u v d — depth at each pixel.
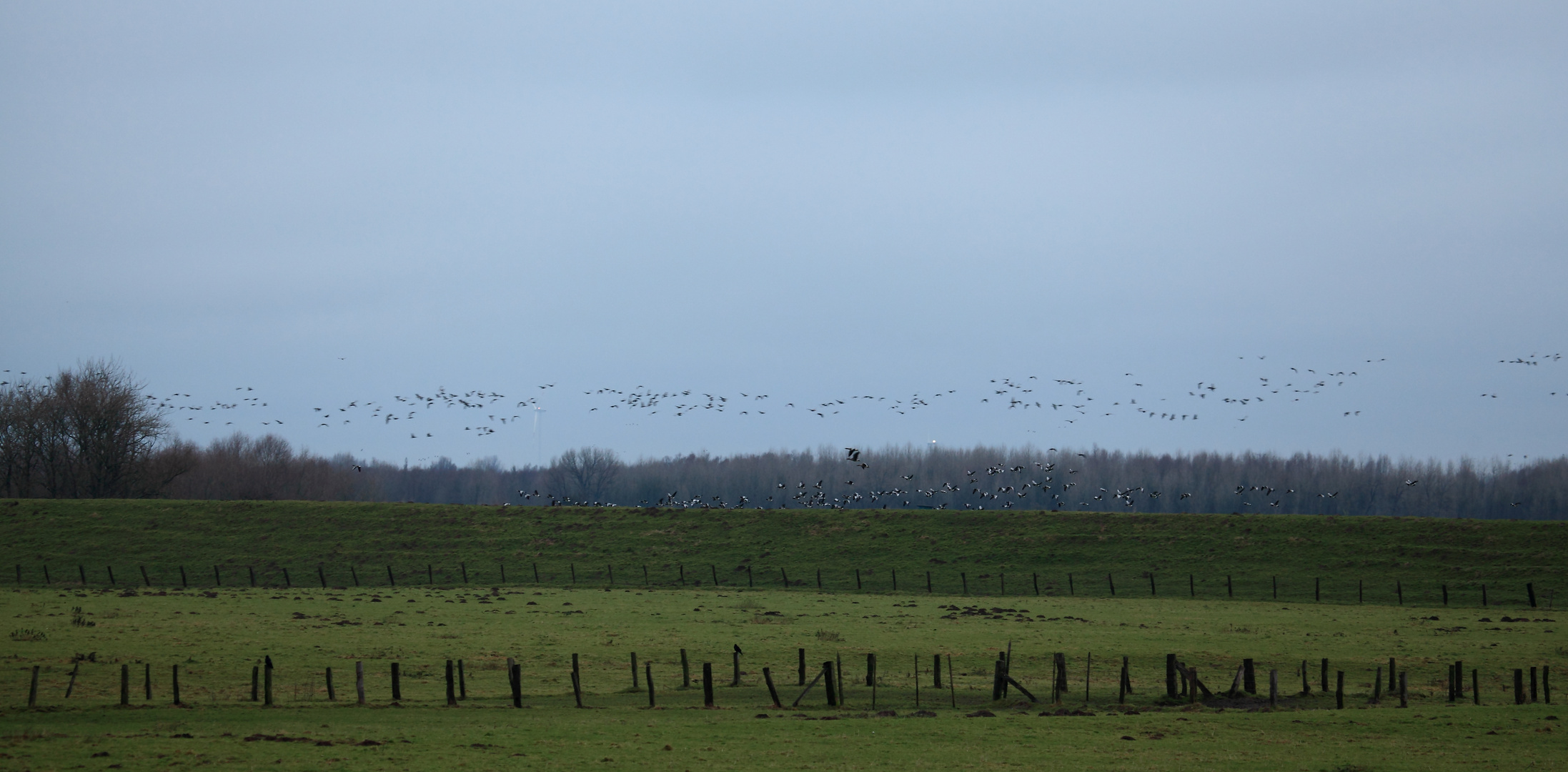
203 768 21.64
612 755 23.89
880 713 31.59
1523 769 23.75
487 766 22.39
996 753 24.98
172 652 42.47
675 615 59.72
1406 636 52.56
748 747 25.25
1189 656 45.66
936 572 81.31
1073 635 51.59
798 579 80.38
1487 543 80.12
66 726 26.91
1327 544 82.44
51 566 79.94
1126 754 25.09
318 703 32.59
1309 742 26.84
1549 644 50.16
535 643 47.56
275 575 80.31
